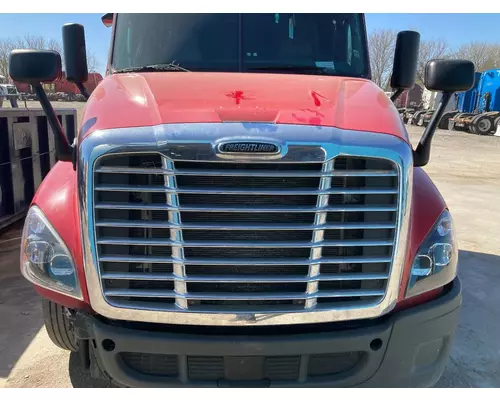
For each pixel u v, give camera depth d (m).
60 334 2.81
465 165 12.92
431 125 2.54
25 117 5.77
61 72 2.47
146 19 3.31
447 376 3.11
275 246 2.11
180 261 2.10
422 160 2.57
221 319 2.14
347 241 2.13
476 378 3.11
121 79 2.74
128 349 2.16
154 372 2.23
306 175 2.04
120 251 2.12
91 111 2.29
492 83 24.86
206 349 2.13
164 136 2.01
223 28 3.29
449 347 2.47
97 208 2.06
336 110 2.28
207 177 2.05
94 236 2.08
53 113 2.47
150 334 2.15
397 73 3.16
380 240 2.15
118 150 2.01
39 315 3.75
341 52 3.35
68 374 3.02
